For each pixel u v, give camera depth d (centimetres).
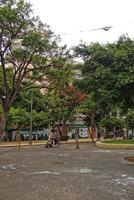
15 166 2030
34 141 5969
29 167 1980
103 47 2344
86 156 2719
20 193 1209
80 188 1309
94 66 2348
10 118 5278
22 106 5522
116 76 2231
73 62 3709
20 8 3331
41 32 3472
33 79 3853
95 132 7419
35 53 3566
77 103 5800
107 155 2828
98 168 1950
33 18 3416
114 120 6250
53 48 3603
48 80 3931
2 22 3297
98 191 1249
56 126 5928
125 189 1293
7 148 4056
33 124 5644
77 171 1811
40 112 5688
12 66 3953
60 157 2614
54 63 3672
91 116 6184
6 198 1123
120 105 2562
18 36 3359
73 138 7231
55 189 1287
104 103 2477
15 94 3516
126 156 2728
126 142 4156
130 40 2342
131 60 2234
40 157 2614
